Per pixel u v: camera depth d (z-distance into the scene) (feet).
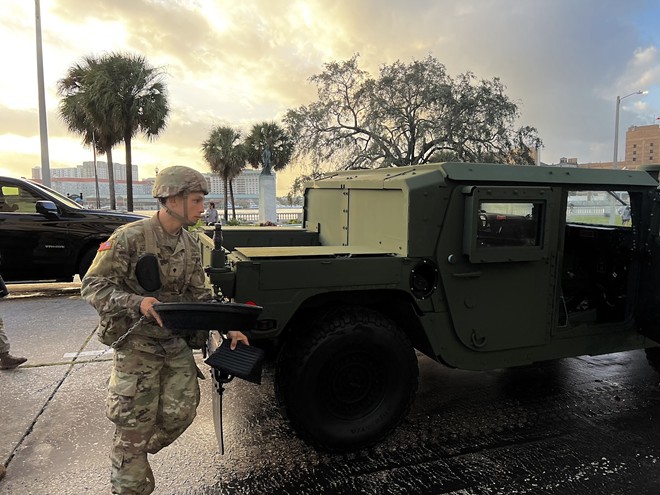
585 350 11.68
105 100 69.05
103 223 24.04
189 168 7.03
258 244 15.01
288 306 9.02
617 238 12.85
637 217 11.98
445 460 9.89
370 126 73.00
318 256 9.43
